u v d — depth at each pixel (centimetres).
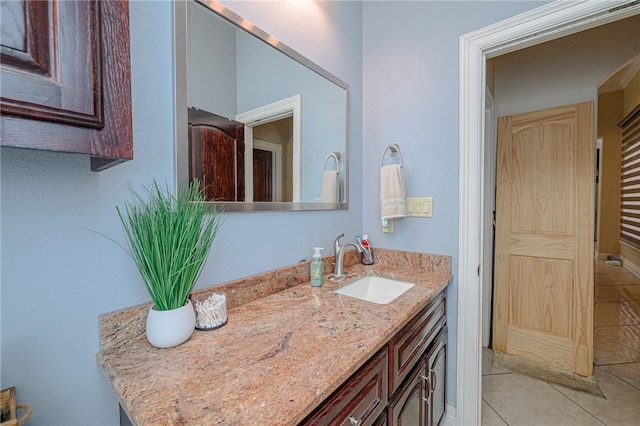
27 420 62
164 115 86
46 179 65
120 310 77
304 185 138
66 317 68
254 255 114
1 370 60
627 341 233
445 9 149
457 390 147
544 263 204
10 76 42
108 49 52
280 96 126
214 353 72
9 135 42
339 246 150
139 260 74
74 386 69
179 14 89
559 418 154
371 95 177
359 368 77
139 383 60
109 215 75
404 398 99
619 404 163
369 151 179
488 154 230
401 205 156
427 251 157
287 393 57
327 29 151
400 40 165
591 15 115
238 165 108
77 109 48
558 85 205
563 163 196
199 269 81
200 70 96
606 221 507
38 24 44
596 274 430
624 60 185
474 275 143
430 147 155
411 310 101
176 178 89
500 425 150
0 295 60
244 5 110
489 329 233
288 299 112
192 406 53
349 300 111
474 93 141
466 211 144
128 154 55
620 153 474
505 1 132
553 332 201
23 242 62
